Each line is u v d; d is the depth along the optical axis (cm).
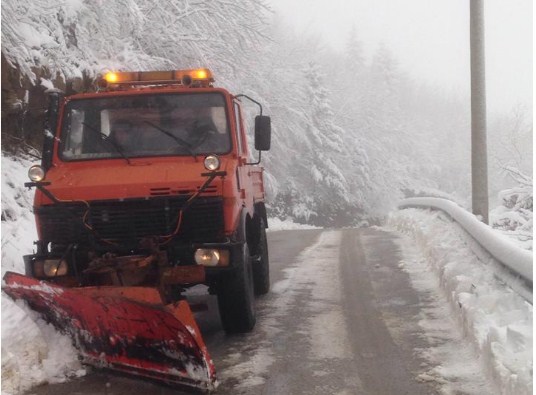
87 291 470
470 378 514
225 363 566
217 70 1717
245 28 1759
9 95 1137
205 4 1662
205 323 708
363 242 1465
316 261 1159
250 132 2277
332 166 4112
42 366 520
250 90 2272
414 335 642
